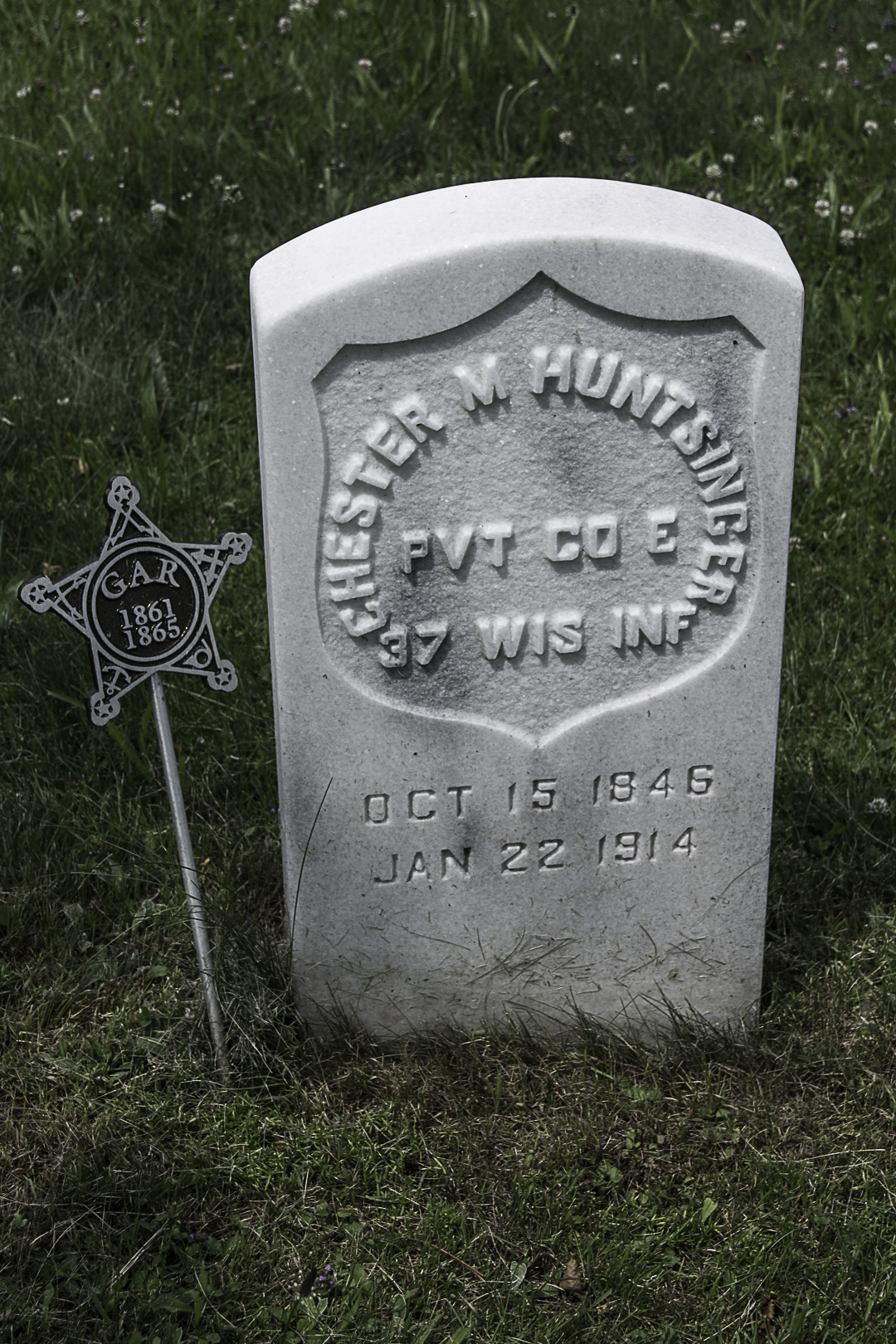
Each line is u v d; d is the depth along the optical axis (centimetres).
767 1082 295
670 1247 262
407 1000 302
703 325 250
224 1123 282
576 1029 308
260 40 687
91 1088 290
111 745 368
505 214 245
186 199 574
